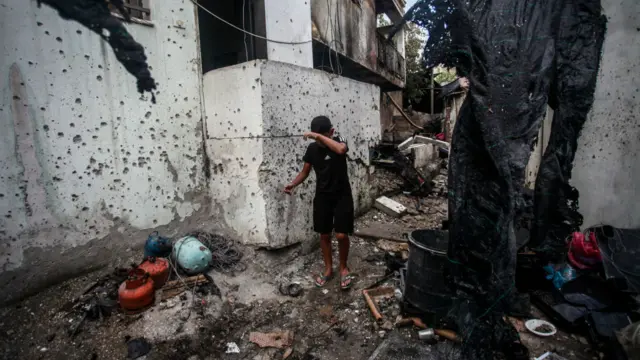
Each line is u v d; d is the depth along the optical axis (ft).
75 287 9.48
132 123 10.54
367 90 17.15
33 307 8.78
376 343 8.54
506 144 6.64
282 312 9.84
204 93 12.33
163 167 11.39
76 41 9.26
